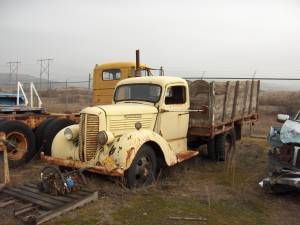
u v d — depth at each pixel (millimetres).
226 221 5074
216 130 8258
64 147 6707
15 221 4922
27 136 8172
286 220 5180
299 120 7152
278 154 6219
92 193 5703
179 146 7887
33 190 5914
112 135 6277
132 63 12047
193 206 5602
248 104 10438
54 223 4875
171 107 7512
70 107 20094
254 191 6395
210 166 8398
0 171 6605
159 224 4922
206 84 7914
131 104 7207
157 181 6703
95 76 12938
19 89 10641
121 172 5859
